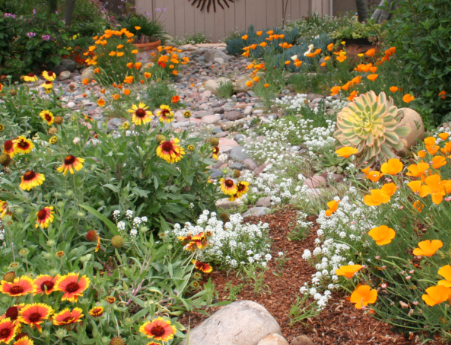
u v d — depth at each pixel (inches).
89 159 122.4
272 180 166.6
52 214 97.2
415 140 184.1
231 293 105.8
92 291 87.6
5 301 75.5
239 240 125.7
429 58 206.1
